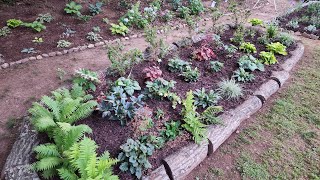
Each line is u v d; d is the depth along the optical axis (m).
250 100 4.33
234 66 5.16
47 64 5.55
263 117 4.38
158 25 7.36
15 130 3.92
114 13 7.97
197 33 6.26
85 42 6.42
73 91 3.91
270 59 5.40
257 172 3.41
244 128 4.16
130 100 3.95
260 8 9.41
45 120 3.13
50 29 6.81
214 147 3.60
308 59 6.06
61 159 2.96
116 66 4.54
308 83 5.21
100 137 3.40
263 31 6.57
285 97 4.83
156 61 5.09
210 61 5.19
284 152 3.71
